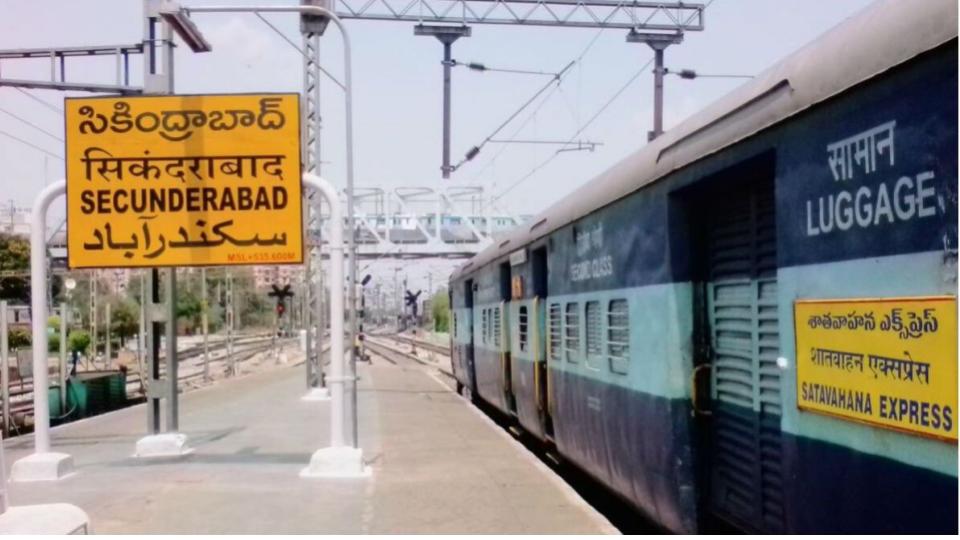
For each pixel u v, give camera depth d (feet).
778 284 16.43
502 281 53.83
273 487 33.96
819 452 14.89
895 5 13.15
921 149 12.31
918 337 12.25
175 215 36.99
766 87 16.89
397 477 36.11
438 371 134.41
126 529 26.91
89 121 37.19
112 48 51.31
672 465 22.08
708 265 21.90
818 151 14.99
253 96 37.17
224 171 36.99
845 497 14.05
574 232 33.12
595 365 30.01
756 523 18.74
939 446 11.74
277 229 36.88
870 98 13.52
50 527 17.02
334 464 36.35
